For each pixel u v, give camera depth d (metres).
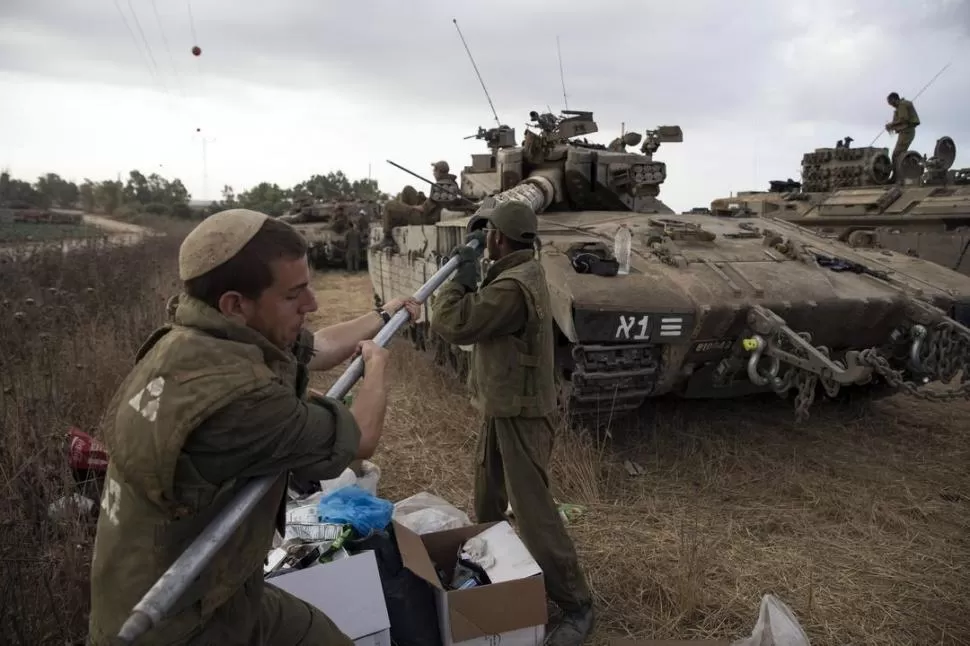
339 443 1.96
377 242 12.10
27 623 3.02
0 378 5.20
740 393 6.45
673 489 5.58
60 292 7.79
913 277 6.75
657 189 8.83
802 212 15.46
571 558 3.58
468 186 10.62
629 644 3.34
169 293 10.95
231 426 1.73
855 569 4.39
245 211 1.93
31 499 3.76
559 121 8.80
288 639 2.20
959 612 3.95
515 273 3.50
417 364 9.14
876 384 7.37
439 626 3.28
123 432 1.73
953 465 6.15
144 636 1.78
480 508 4.04
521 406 3.52
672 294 5.44
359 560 3.04
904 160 15.34
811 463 6.14
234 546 1.87
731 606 3.96
